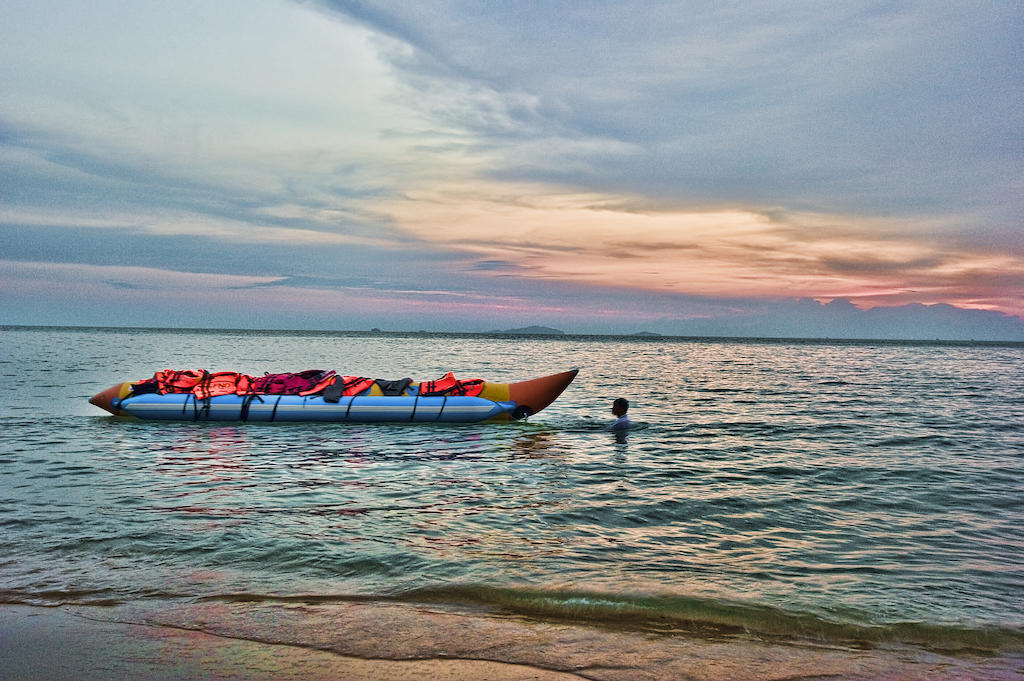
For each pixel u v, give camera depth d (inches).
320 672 148.9
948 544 256.5
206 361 1686.8
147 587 200.7
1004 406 788.0
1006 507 315.9
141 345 2947.8
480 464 415.8
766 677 149.6
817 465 414.9
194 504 306.5
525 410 601.9
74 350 2220.7
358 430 554.6
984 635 174.4
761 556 239.0
